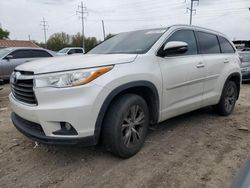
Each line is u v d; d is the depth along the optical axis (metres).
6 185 2.55
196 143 3.56
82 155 3.18
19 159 3.09
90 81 2.61
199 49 4.14
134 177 2.67
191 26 4.15
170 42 3.37
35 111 2.62
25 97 2.82
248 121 4.62
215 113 5.01
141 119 3.19
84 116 2.57
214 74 4.35
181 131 4.04
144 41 3.58
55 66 2.67
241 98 7.12
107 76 2.71
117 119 2.83
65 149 3.35
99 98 2.62
